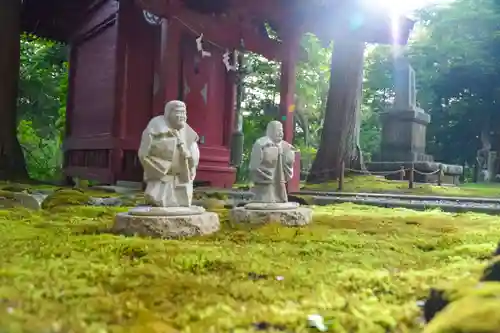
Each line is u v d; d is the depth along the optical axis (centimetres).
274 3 1712
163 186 711
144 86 1808
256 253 574
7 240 610
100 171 1830
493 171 3656
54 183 1808
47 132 3369
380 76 4388
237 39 1745
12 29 1673
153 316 328
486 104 3891
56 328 297
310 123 4184
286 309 354
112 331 298
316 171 2308
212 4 1781
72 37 2145
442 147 4238
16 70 1688
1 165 1631
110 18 1855
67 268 456
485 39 3628
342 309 357
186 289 401
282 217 854
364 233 793
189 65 1880
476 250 613
